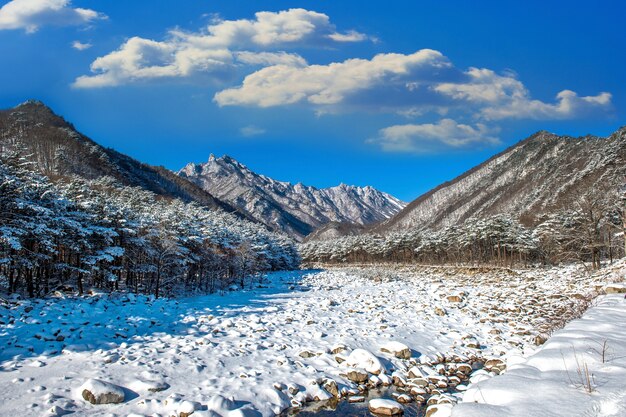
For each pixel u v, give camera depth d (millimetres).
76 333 16391
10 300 21906
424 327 22156
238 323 20906
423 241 103688
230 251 52250
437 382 14164
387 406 11594
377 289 42750
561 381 7125
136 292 36344
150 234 37438
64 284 33469
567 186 128750
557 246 57125
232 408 10750
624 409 5707
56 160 129875
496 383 7449
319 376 13961
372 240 125812
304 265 126188
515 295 34312
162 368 13422
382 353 17281
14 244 23453
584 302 20797
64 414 10000
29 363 13125
